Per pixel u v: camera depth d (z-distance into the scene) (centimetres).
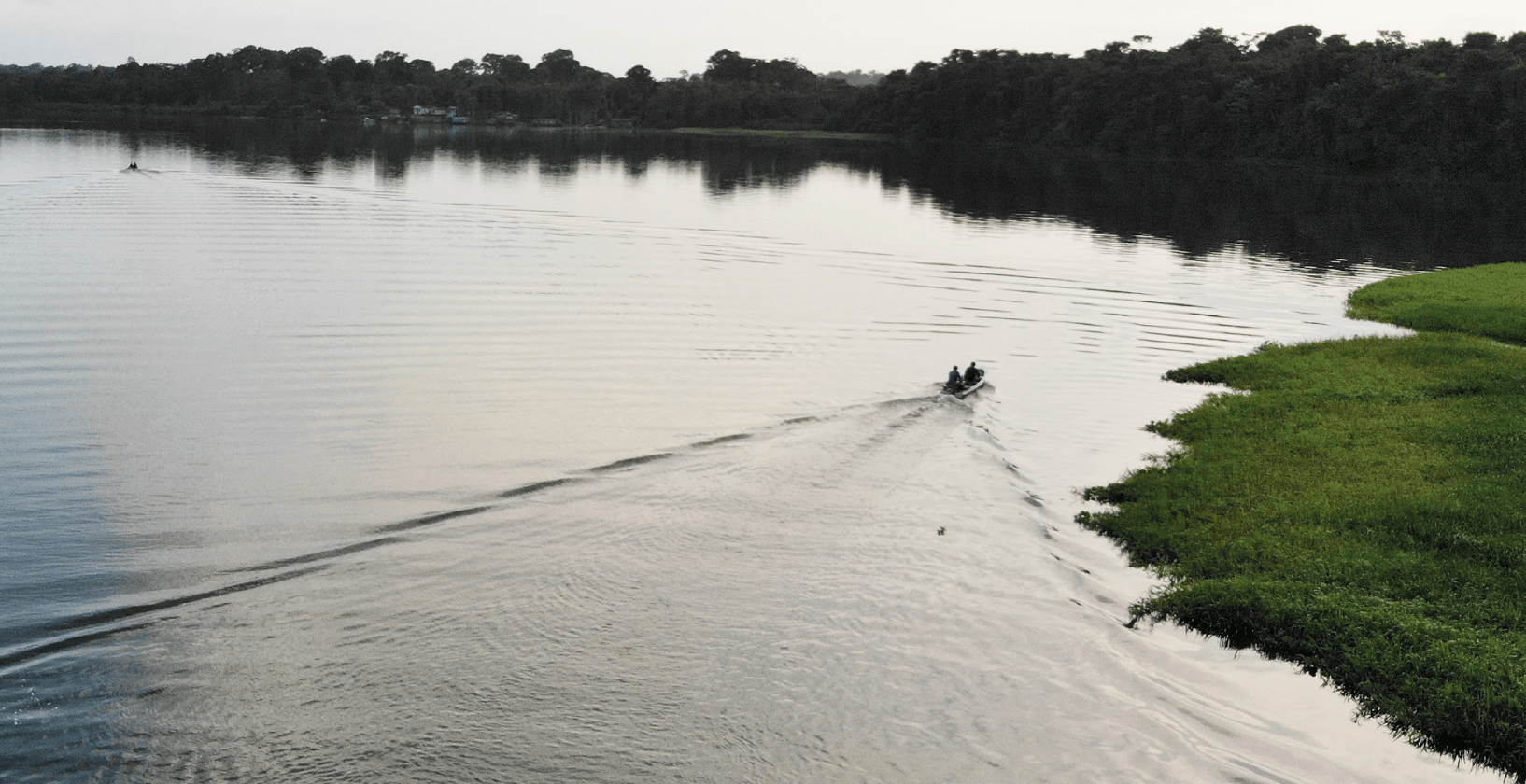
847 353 4022
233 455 2745
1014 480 2820
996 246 7019
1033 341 4381
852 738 1702
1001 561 2342
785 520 2491
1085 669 1934
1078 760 1681
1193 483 2739
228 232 6225
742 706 1767
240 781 1532
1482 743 1708
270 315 4228
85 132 16238
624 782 1566
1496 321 4722
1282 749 1719
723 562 2264
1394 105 15675
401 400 3234
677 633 1973
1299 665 1956
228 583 2078
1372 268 6806
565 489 2600
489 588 2100
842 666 1897
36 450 2728
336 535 2306
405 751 1609
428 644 1894
